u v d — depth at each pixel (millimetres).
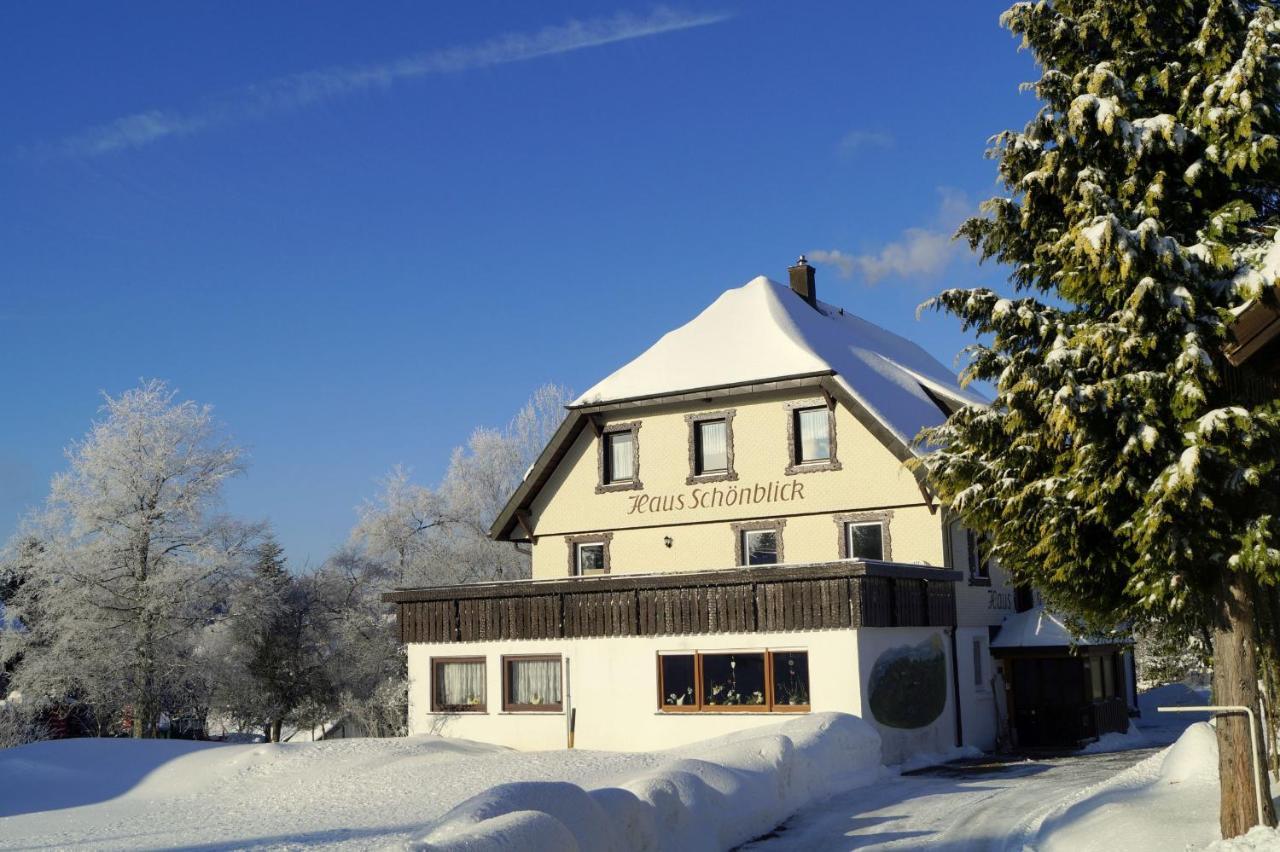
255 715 43656
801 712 25969
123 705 40031
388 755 26453
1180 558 13070
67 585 39406
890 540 30188
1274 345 10727
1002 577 33062
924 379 36688
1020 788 20844
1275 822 12695
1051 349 14578
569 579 29344
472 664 30984
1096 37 15453
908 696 27062
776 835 17312
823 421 31828
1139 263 13531
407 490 53281
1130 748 29391
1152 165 14375
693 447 33406
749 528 32281
